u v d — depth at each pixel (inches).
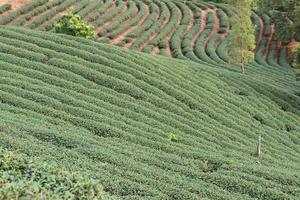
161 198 767.1
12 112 1085.1
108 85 1352.1
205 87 1553.9
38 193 516.4
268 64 2583.7
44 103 1164.5
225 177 912.3
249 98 1608.0
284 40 2935.5
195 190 832.3
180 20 3085.6
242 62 2043.6
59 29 1897.1
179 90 1445.6
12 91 1182.3
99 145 983.6
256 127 1427.2
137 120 1224.8
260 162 1114.7
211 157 1036.5
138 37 2647.6
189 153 1056.2
